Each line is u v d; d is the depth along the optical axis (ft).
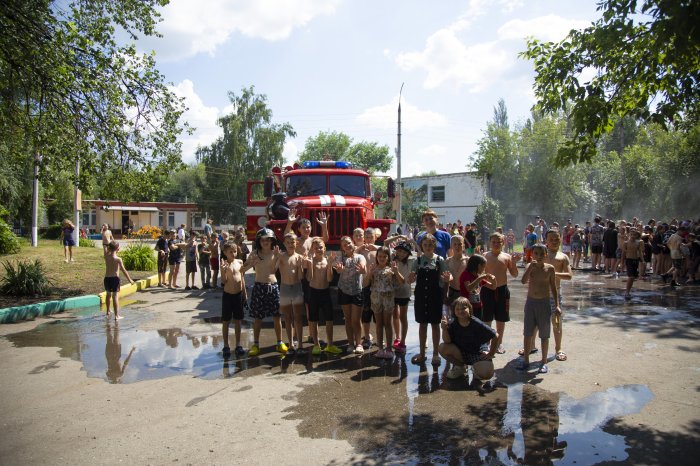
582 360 20.70
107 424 14.58
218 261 43.75
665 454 12.36
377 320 21.61
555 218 110.22
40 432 14.06
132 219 172.76
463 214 126.72
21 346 23.85
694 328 26.53
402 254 21.94
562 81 19.04
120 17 39.81
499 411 15.31
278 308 22.24
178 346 23.86
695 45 14.85
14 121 36.70
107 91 36.42
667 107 17.93
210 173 148.97
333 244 33.12
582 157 18.11
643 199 102.63
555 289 19.71
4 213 63.00
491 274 21.45
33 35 33.32
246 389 17.63
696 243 46.21
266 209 41.42
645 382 17.87
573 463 11.98
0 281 38.75
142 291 43.24
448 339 18.58
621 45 16.80
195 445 13.14
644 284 45.65
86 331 27.17
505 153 115.44
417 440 13.34
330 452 12.68
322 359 21.57
